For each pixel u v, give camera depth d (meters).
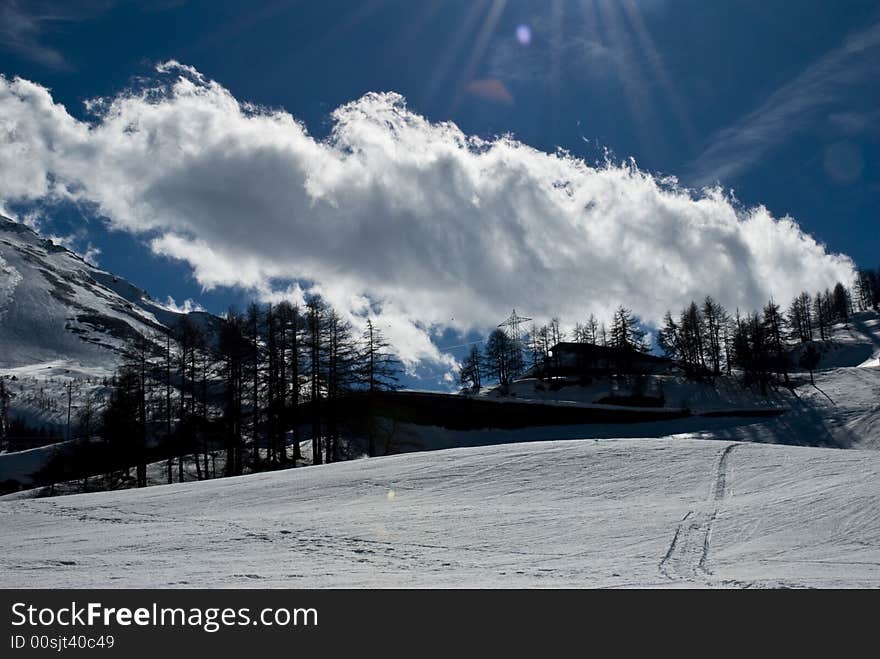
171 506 30.12
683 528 23.05
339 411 54.94
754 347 92.69
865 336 133.25
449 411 68.94
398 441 60.97
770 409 71.81
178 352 57.25
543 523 24.42
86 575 18.38
